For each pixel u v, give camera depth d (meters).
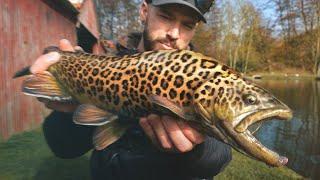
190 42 0.55
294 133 2.91
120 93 0.47
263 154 0.40
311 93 5.75
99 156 0.62
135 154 0.57
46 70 0.51
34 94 0.50
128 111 0.48
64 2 2.42
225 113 0.41
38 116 1.94
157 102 0.43
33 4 2.00
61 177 1.06
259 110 0.41
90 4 3.79
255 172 1.46
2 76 1.58
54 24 2.39
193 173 0.54
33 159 1.18
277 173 1.48
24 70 0.54
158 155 0.54
